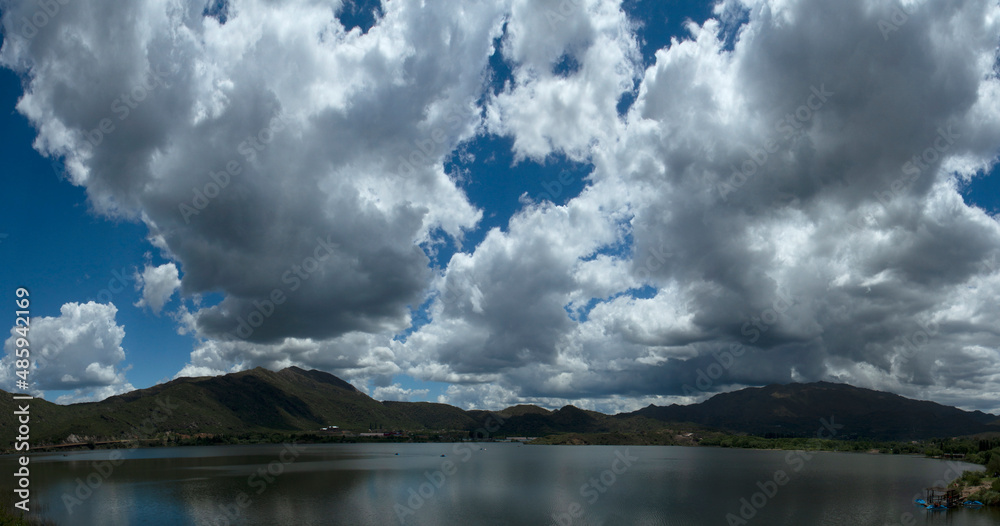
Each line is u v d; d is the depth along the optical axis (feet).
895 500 335.67
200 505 325.21
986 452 625.41
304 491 385.91
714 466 633.61
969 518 274.98
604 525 266.98
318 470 555.69
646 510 305.53
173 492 379.55
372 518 283.59
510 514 294.25
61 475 496.23
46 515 295.07
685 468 602.44
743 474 523.29
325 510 306.96
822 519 277.44
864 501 333.21
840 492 378.32
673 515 290.15
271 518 283.79
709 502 332.60
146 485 420.36
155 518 285.23
